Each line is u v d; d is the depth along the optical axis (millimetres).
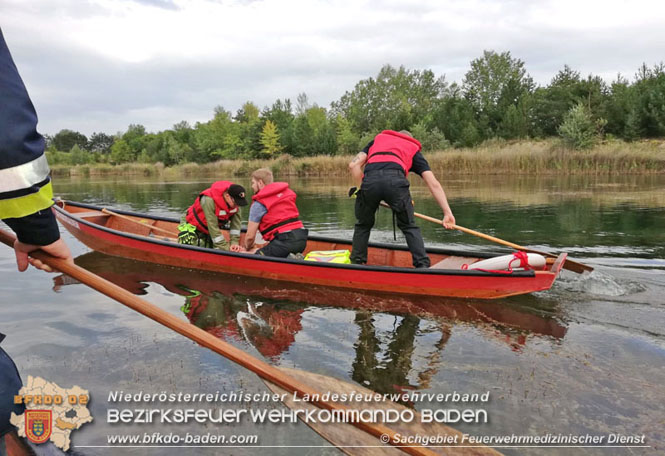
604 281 4168
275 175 28203
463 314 3576
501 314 3549
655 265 4773
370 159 4535
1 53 1139
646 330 3152
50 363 2654
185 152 48156
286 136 40031
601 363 2672
